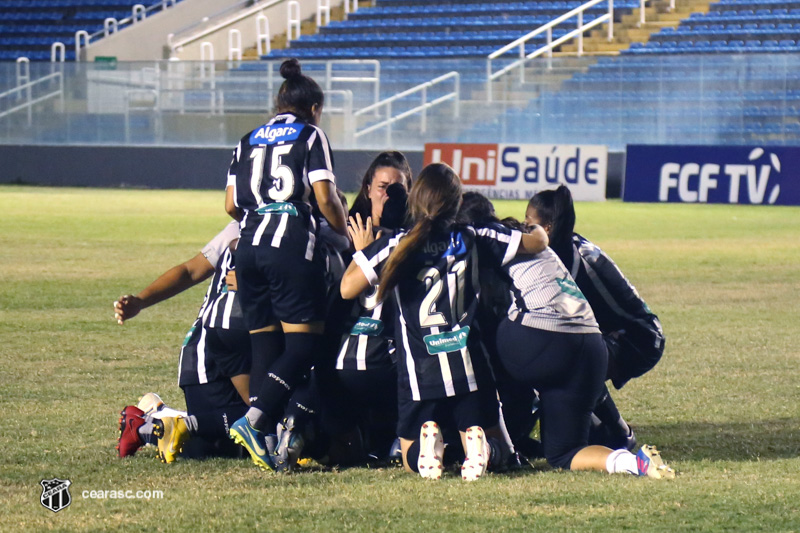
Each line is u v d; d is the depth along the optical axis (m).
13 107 78.19
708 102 63.88
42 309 24.62
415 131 70.50
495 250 11.92
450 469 12.21
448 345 11.65
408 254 11.46
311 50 86.06
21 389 16.44
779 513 9.93
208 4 91.44
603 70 66.25
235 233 13.48
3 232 42.25
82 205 56.19
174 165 72.25
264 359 12.36
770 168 56.97
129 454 12.58
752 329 22.75
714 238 42.16
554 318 11.82
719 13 77.75
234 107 74.12
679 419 14.81
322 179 12.35
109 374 17.72
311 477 11.71
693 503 10.27
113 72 76.06
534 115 68.12
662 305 26.11
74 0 96.88
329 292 12.58
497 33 83.50
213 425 12.64
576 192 60.59
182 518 9.95
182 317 23.94
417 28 86.56
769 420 14.70
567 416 11.99
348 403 12.48
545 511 10.07
